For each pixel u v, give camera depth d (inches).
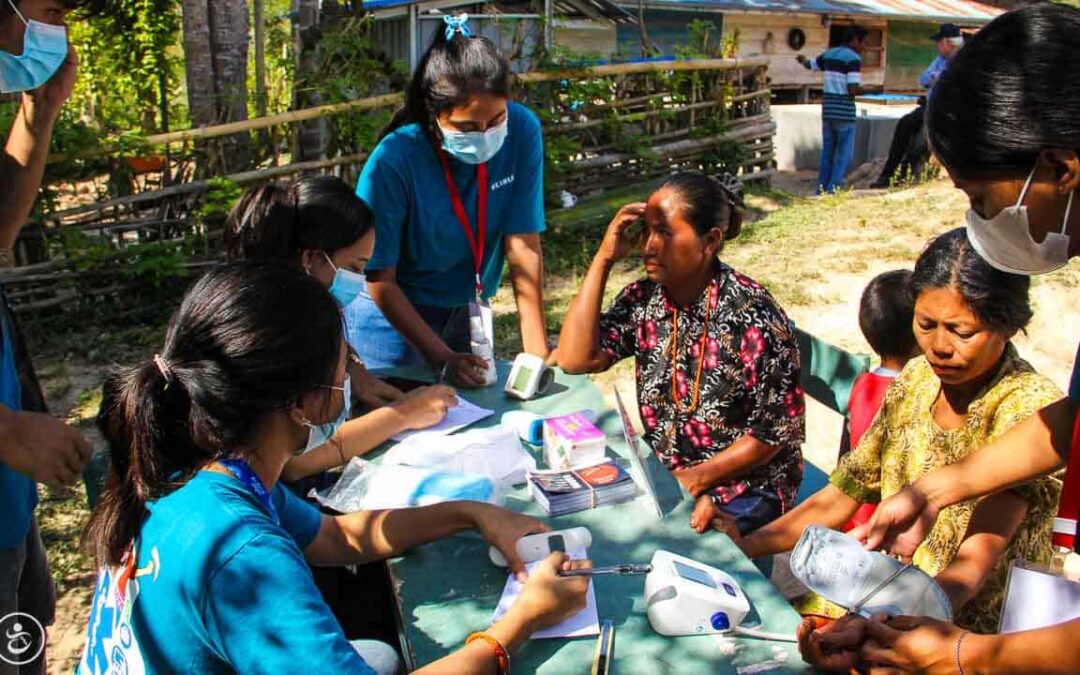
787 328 108.5
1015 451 75.1
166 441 59.6
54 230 255.3
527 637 67.4
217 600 55.1
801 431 108.7
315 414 62.3
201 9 341.1
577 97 337.4
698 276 109.7
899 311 110.3
